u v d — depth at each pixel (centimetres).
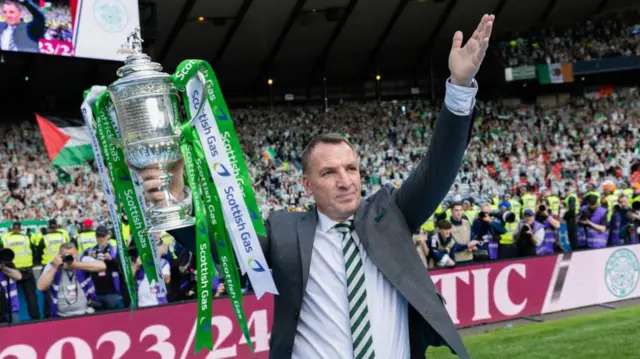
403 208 257
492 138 2377
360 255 251
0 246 1047
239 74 2562
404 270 247
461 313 968
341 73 2700
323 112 2520
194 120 231
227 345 795
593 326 934
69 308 775
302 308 252
